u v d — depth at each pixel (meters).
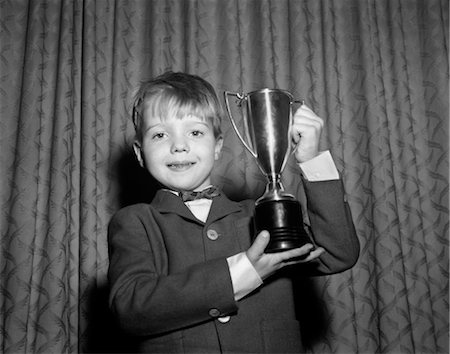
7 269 1.53
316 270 0.99
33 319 1.51
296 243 0.86
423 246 1.68
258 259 0.83
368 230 1.65
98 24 1.78
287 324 0.93
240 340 0.88
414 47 1.90
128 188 1.63
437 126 1.80
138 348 0.92
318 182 0.97
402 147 1.77
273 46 1.81
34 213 1.59
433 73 1.85
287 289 0.97
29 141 1.65
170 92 1.07
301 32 1.82
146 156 1.05
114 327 1.51
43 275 1.54
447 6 1.92
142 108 1.09
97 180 1.63
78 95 1.72
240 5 1.85
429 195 1.75
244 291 0.83
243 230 1.00
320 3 1.86
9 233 1.56
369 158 1.72
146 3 1.82
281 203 0.89
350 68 1.82
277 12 1.84
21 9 1.81
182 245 0.96
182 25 1.81
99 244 1.57
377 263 1.62
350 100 1.78
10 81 1.73
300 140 0.99
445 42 1.88
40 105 1.70
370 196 1.69
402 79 1.84
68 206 1.61
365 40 1.83
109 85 1.73
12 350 1.47
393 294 1.59
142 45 1.78
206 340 0.88
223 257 0.88
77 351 1.50
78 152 1.66
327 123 1.74
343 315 1.57
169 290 0.83
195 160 1.03
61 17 1.79
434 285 1.68
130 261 0.91
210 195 1.04
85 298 1.52
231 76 1.76
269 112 1.02
